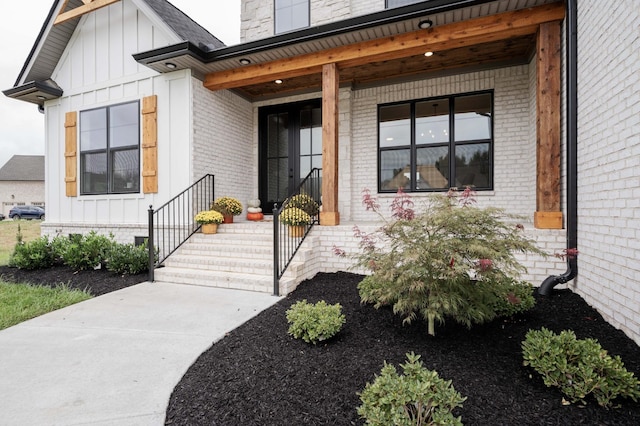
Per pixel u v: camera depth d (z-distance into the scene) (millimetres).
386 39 4527
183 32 5770
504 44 4848
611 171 2744
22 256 5520
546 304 3213
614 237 2691
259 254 4781
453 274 2295
